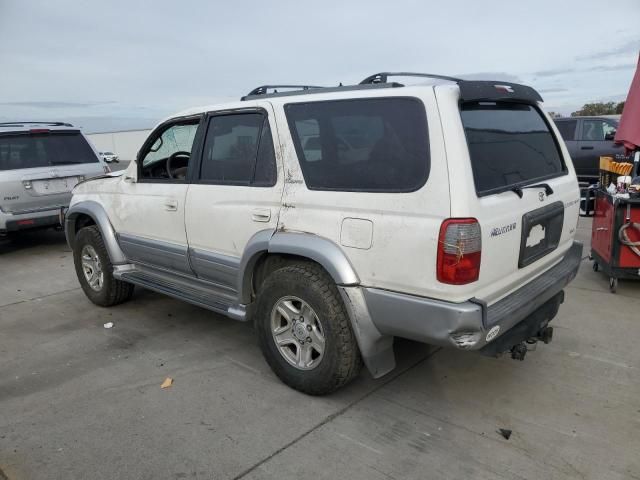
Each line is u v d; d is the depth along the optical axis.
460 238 2.45
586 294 5.07
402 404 3.17
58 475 2.59
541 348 3.89
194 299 3.90
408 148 2.65
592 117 11.89
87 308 5.10
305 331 3.16
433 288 2.56
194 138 3.81
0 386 3.54
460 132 2.55
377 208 2.72
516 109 3.25
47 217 7.41
